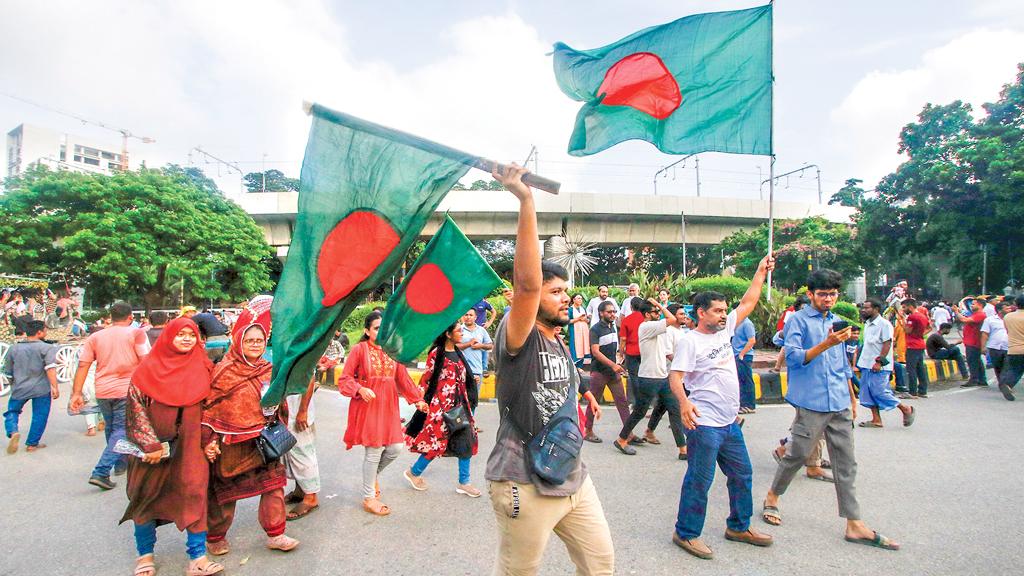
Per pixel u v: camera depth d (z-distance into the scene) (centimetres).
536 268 208
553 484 214
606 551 229
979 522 390
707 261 4259
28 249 2089
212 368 343
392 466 540
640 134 397
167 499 319
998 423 702
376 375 424
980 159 2406
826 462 526
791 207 4084
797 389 385
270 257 3153
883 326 676
